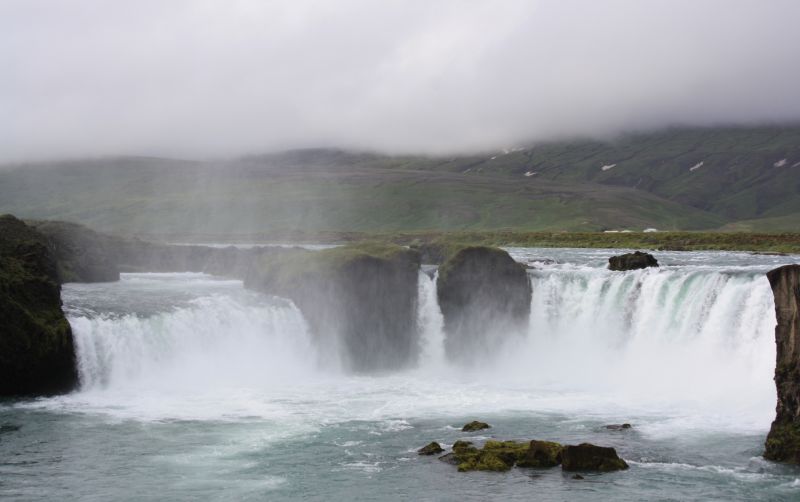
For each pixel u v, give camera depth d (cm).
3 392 5781
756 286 6319
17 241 6544
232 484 3912
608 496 3719
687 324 6756
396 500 3691
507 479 3972
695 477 3975
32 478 3991
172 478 3997
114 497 3731
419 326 7869
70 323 6103
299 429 4938
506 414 5362
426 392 6175
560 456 4212
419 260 8119
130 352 6353
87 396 5834
